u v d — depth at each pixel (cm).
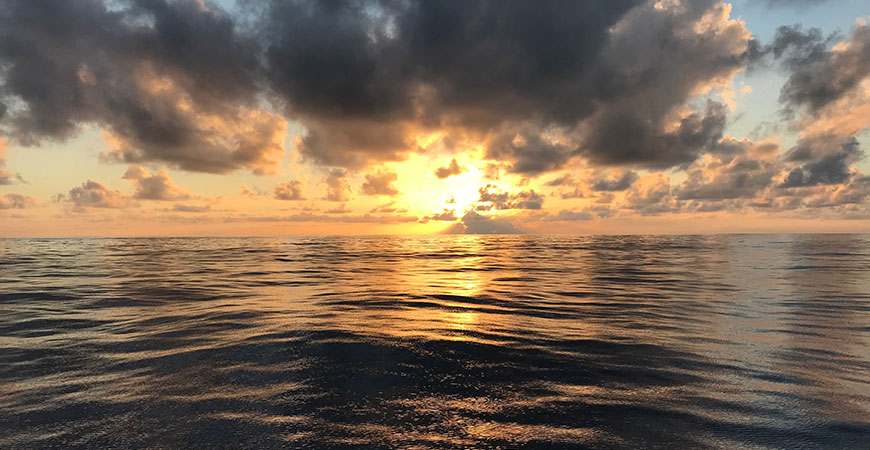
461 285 1431
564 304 1036
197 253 3878
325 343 642
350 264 2509
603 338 690
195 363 547
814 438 350
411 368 529
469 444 336
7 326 772
